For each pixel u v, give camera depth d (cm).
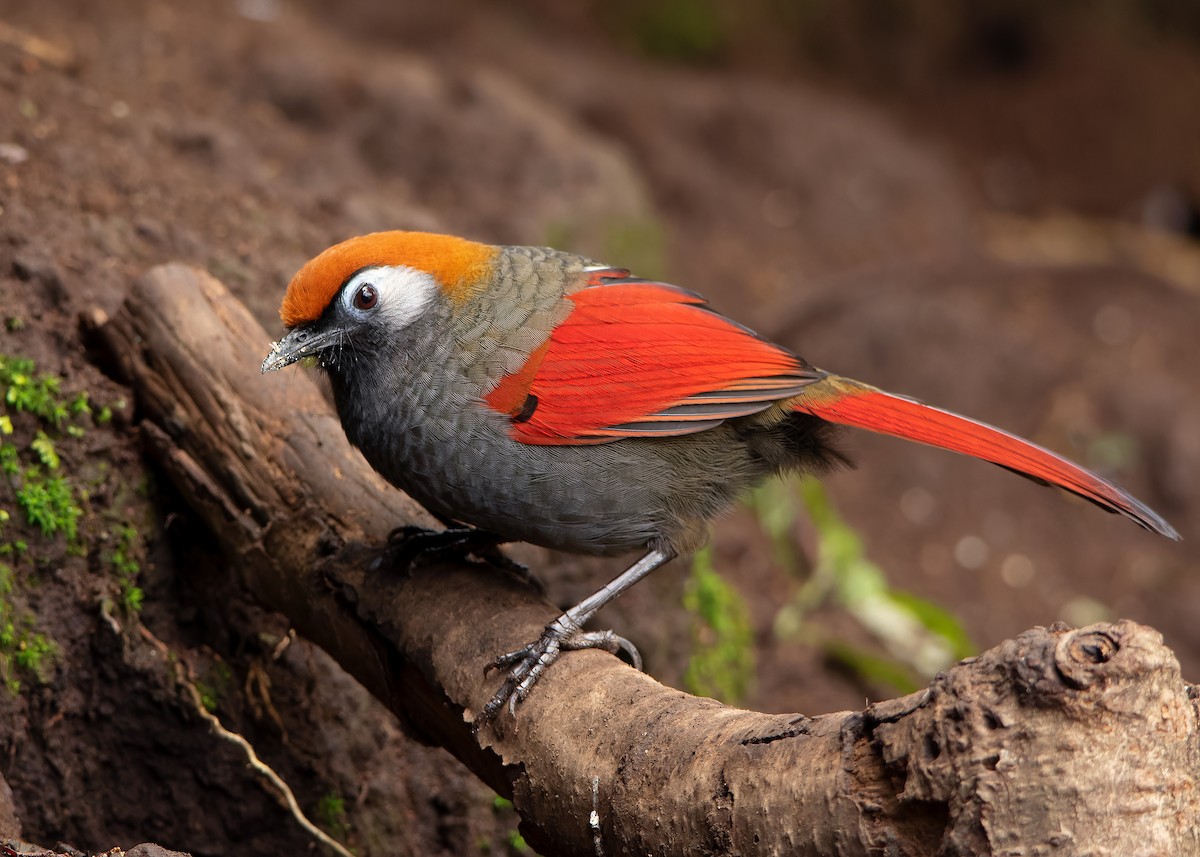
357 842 969
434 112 1627
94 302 969
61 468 891
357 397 824
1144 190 2448
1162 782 512
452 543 859
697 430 823
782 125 2186
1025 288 2148
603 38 2475
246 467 874
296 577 844
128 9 1592
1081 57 2609
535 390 805
